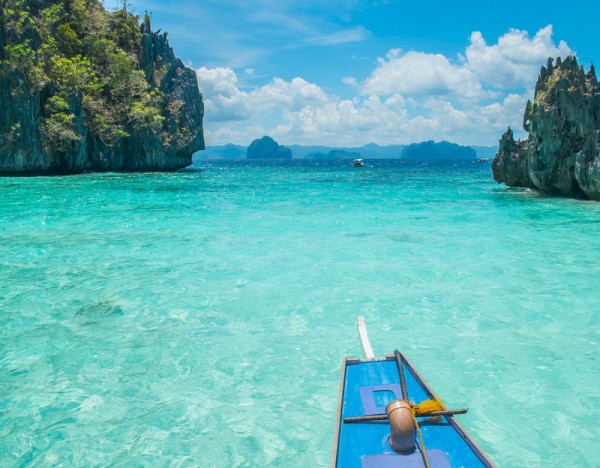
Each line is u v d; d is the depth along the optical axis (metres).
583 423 6.89
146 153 80.75
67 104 65.38
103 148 75.44
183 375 8.38
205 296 12.51
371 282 13.64
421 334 10.09
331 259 16.14
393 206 30.83
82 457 6.24
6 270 14.73
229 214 26.86
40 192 39.50
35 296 12.36
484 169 120.31
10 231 21.03
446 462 5.11
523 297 12.26
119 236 20.09
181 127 90.12
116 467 6.05
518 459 6.16
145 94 82.00
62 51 77.44
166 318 11.01
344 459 5.21
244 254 16.89
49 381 8.15
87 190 42.25
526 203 31.78
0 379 8.20
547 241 18.98
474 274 14.34
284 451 6.38
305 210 28.78
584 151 31.53
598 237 19.73
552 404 7.38
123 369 8.58
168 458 6.23
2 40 60.50
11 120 58.84
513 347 9.39
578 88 32.53
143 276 14.22
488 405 7.38
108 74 81.06
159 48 93.75
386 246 18.06
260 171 101.75
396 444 5.29
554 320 10.76
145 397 7.68
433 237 19.80
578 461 6.11
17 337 9.87
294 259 16.16
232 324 10.70
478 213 27.08
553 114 33.19
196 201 34.06
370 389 6.57
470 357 8.97
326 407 7.41
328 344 9.64
